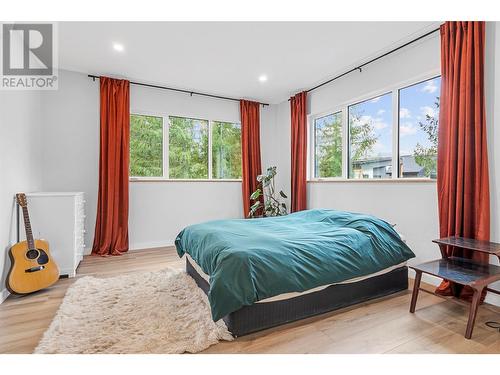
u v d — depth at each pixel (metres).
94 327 1.79
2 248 2.32
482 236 2.16
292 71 3.64
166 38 2.79
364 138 3.61
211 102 4.66
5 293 2.29
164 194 4.27
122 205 3.84
